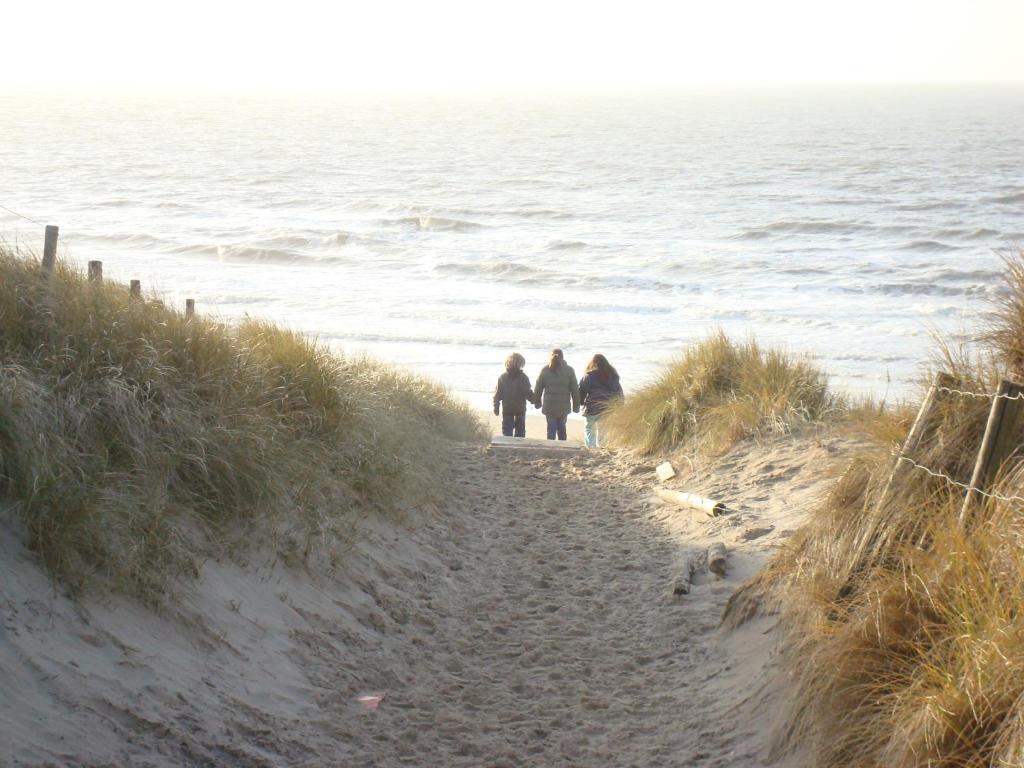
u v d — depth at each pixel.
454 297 50.38
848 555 6.76
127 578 6.43
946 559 5.68
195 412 8.55
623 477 14.91
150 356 8.62
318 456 10.31
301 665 7.13
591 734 6.68
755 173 124.62
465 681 7.59
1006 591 5.22
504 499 13.88
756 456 13.44
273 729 6.12
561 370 20.81
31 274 8.77
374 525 10.45
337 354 15.48
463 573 10.45
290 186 109.31
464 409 23.30
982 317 8.07
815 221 75.00
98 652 5.82
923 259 60.34
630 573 10.38
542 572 10.57
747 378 15.36
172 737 5.51
